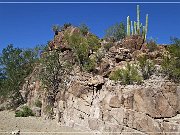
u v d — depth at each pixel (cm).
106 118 2570
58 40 3722
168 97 2500
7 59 4550
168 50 3081
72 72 3194
